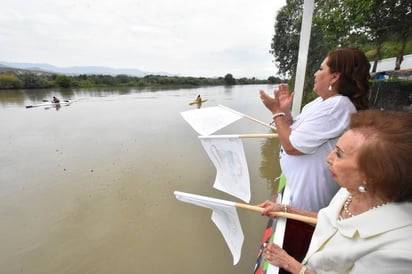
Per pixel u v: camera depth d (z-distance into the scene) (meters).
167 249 3.08
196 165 5.55
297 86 2.51
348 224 0.66
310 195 1.22
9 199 4.28
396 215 0.56
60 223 3.63
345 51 1.03
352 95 1.03
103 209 3.95
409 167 0.51
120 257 2.98
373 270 0.57
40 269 2.86
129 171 5.30
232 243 1.40
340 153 0.67
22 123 9.98
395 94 1.96
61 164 5.70
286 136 1.14
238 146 1.71
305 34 2.27
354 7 2.50
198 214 3.75
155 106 14.81
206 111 2.37
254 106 14.67
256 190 4.42
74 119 10.79
